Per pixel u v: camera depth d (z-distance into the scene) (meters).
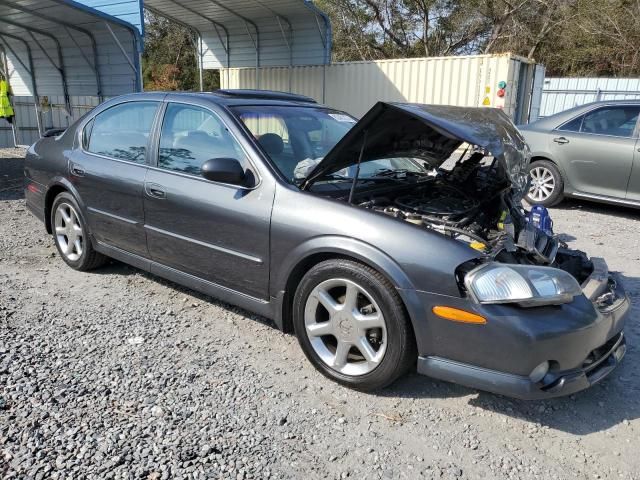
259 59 16.97
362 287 2.92
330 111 4.38
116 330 3.72
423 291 2.75
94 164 4.40
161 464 2.42
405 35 30.56
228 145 3.59
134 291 4.44
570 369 2.74
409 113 2.96
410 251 2.79
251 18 15.98
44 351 3.38
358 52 31.09
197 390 3.03
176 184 3.75
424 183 3.94
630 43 26.09
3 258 5.15
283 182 3.31
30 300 4.18
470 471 2.49
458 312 2.68
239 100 3.90
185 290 4.49
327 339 3.23
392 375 2.91
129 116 4.29
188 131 3.85
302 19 15.51
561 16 27.53
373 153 3.44
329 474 2.42
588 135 7.57
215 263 3.61
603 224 7.27
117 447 2.52
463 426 2.82
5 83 15.21
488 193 3.87
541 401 3.08
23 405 2.81
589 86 19.09
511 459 2.58
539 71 14.24
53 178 4.81
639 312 4.31
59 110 16.53
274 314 3.38
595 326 2.77
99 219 4.43
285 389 3.08
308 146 3.79
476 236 2.98
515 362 2.61
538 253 3.23
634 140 7.20
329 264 3.04
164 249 3.94
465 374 2.72
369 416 2.87
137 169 4.05
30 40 14.91
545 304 2.65
